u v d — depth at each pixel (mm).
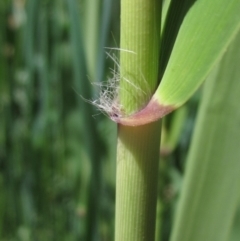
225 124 108
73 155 254
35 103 241
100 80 183
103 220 231
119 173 83
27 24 210
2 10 230
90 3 185
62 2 224
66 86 238
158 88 76
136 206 82
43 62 228
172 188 212
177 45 74
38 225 250
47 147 248
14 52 235
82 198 210
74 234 230
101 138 211
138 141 80
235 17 70
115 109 80
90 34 186
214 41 71
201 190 112
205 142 110
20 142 248
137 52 77
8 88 240
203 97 110
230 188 110
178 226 115
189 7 74
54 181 252
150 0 74
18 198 250
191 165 112
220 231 112
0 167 249
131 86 78
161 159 183
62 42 229
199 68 72
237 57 103
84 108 176
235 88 106
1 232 247
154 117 75
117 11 186
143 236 83
